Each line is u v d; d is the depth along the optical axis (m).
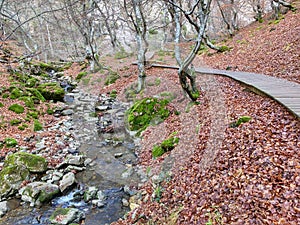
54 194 6.25
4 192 6.27
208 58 19.12
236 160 5.22
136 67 19.02
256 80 9.64
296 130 5.27
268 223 3.49
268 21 20.33
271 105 6.87
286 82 8.98
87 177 7.15
